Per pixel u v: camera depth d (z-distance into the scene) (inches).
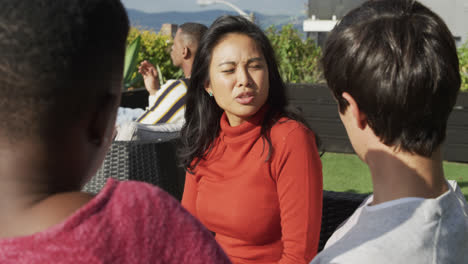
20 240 17.2
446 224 27.0
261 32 59.4
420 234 26.0
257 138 57.6
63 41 18.0
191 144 65.0
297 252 54.1
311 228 54.4
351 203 69.6
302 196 54.4
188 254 20.0
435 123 27.2
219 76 57.7
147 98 209.2
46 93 18.0
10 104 17.7
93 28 19.1
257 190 57.1
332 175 169.5
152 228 19.3
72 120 19.2
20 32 17.4
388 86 26.6
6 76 17.5
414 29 26.8
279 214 57.5
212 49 59.1
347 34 28.8
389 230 26.3
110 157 82.0
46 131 18.5
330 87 30.8
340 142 201.0
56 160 19.2
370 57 27.2
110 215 18.7
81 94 19.1
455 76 26.8
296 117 59.3
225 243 60.9
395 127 27.3
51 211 18.6
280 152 55.5
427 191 27.9
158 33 367.6
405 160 27.8
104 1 19.9
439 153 28.3
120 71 21.5
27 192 18.6
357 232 27.6
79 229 17.7
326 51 30.9
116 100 21.6
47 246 17.2
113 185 20.1
